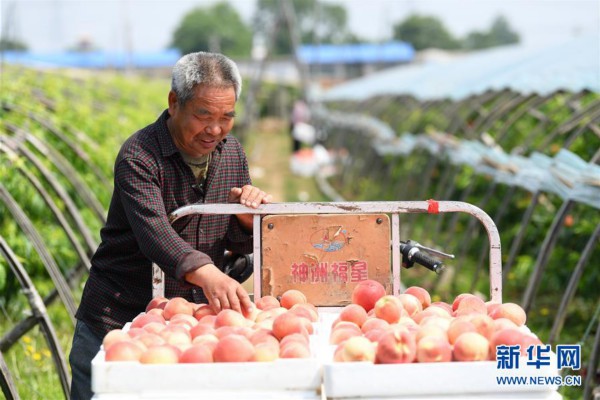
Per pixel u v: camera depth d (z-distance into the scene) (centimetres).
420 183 1529
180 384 294
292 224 392
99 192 934
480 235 1165
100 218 820
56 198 850
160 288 389
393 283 392
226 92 369
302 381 295
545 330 845
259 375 295
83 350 411
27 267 784
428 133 1369
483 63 1540
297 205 386
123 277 409
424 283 1047
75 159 937
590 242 627
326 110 3603
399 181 1791
